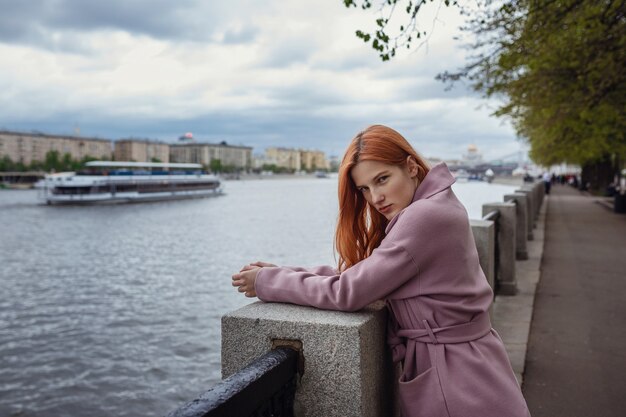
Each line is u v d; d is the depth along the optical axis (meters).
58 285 22.80
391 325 1.77
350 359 1.48
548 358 4.52
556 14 8.45
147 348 13.91
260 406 1.32
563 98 11.65
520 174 141.00
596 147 23.91
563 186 69.06
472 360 1.55
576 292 7.15
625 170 59.22
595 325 5.50
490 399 1.52
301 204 76.19
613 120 15.12
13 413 10.57
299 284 1.66
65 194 77.31
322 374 1.51
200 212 62.94
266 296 1.73
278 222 48.72
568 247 11.84
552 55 10.02
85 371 12.52
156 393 11.25
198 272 24.91
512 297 6.76
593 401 3.65
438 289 1.57
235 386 1.20
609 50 9.49
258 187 165.00
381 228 1.86
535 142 32.47
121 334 15.19
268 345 1.56
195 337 14.64
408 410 1.61
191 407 1.06
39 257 30.97
